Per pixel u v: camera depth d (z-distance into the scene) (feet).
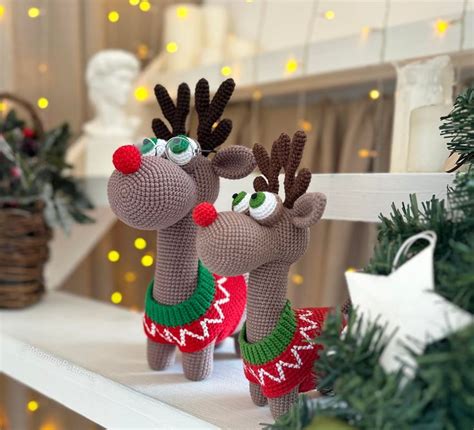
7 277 3.25
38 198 3.30
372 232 3.55
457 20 2.69
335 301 3.61
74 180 3.69
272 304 1.82
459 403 1.27
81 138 4.38
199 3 4.97
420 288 1.42
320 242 3.86
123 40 4.90
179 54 4.38
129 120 4.17
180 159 1.93
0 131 3.35
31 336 2.71
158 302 2.10
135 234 4.81
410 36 2.89
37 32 4.40
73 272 4.78
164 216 1.83
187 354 2.13
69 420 4.28
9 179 3.22
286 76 3.51
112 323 3.02
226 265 1.66
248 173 1.96
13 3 4.24
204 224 1.68
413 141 2.13
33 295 3.38
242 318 2.28
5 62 4.15
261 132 4.25
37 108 4.42
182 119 2.07
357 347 1.42
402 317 1.42
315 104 3.91
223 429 1.75
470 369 1.24
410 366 1.33
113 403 2.07
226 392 2.06
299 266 4.01
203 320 2.07
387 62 2.99
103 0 4.72
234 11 4.72
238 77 3.82
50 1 4.48
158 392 2.03
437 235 1.55
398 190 1.97
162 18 4.96
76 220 3.56
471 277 1.34
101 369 2.24
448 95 2.38
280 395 1.80
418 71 2.36
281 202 1.78
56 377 2.34
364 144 3.53
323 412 1.44
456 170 1.92
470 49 2.66
